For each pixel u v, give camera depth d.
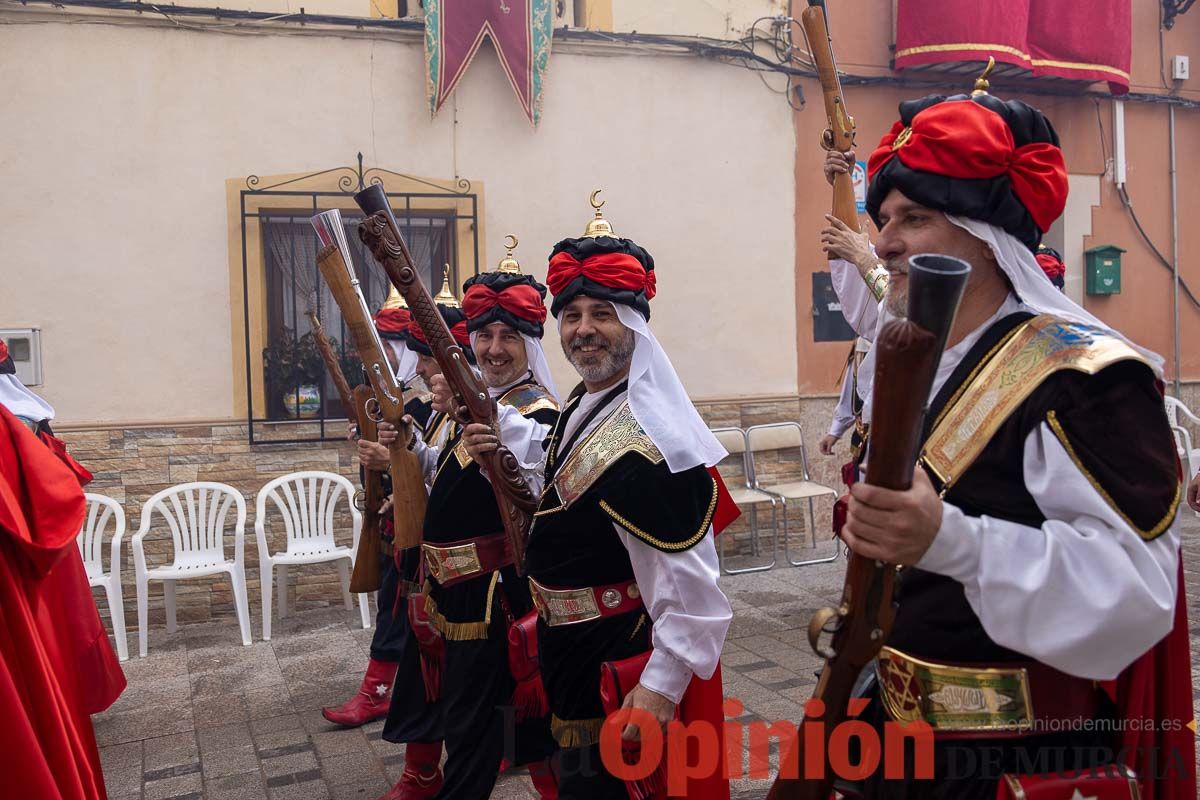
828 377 7.01
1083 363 1.22
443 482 2.69
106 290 5.44
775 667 4.38
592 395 2.19
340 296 2.96
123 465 5.50
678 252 6.57
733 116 6.67
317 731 3.87
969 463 1.30
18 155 5.28
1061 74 7.19
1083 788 1.25
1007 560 1.16
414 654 3.04
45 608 2.33
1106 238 7.86
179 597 5.57
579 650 2.03
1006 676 1.30
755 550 6.59
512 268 3.03
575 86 6.29
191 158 5.56
